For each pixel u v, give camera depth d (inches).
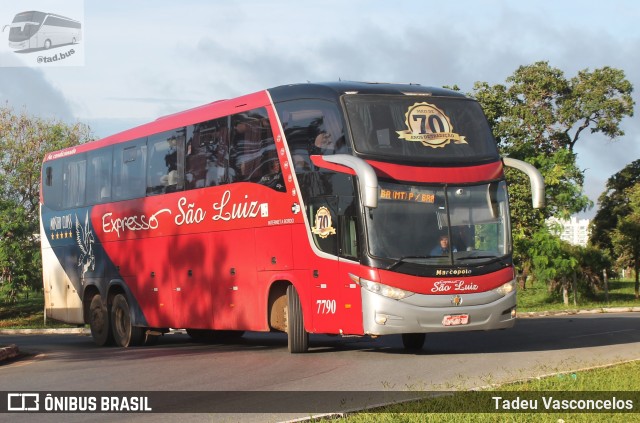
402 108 654.5
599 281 2165.4
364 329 623.2
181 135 832.3
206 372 600.7
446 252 632.4
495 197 657.0
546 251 1879.9
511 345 745.6
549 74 2534.5
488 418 387.9
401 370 567.8
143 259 890.7
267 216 710.5
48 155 1091.3
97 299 978.7
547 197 1918.1
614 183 2972.4
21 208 2134.6
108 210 952.3
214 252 778.2
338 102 649.0
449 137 658.2
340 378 538.9
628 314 1403.8
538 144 2549.2
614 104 2518.5
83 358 759.1
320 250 657.6
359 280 625.3
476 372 546.6
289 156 688.4
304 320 674.2
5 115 2353.6
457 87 2066.9
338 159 633.6
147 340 936.3
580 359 612.4
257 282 723.4
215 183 778.2
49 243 1072.2
